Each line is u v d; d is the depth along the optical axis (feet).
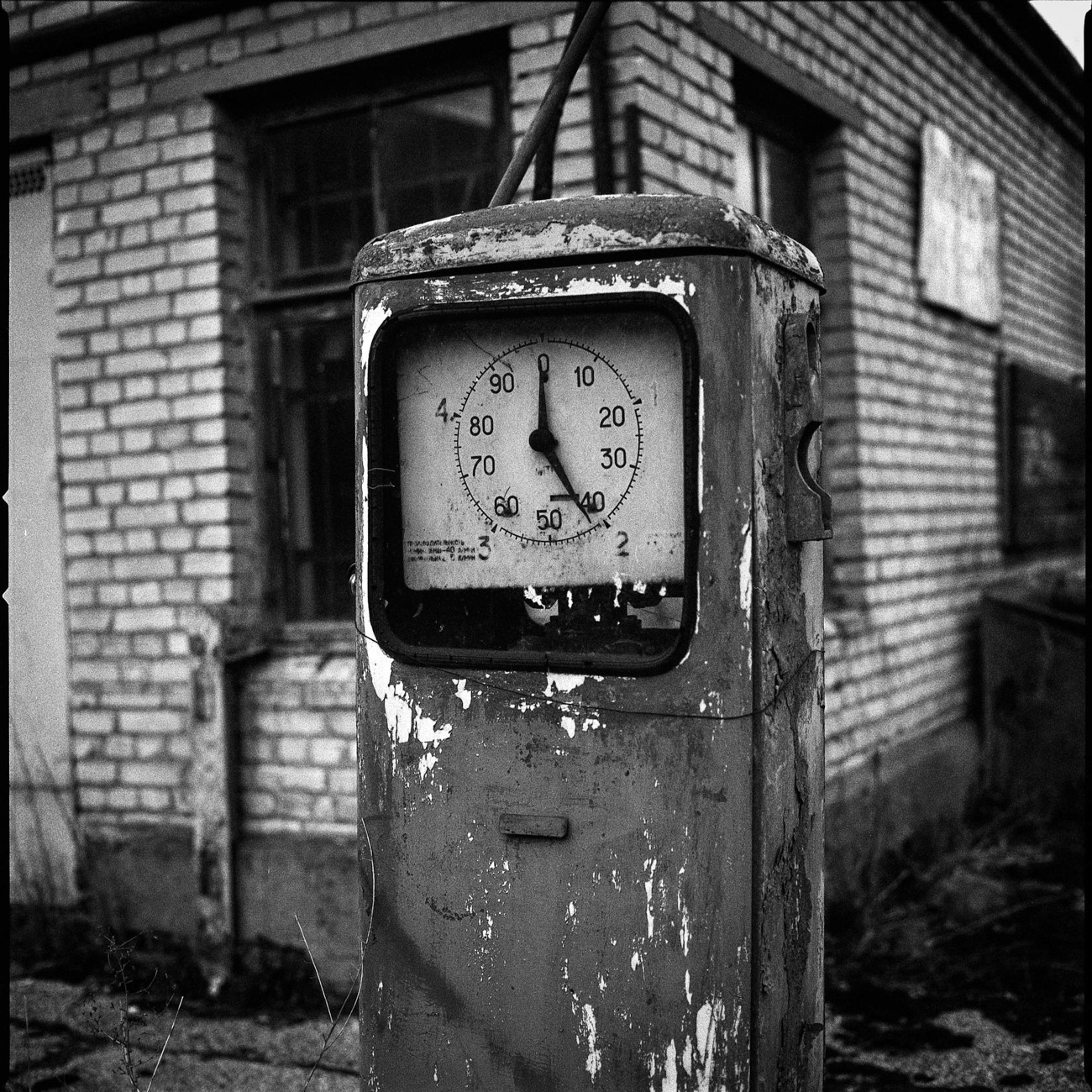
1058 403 26.81
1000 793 20.31
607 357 6.93
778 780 7.01
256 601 14.30
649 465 6.87
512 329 7.13
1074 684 19.77
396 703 7.37
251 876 13.50
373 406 7.41
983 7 20.95
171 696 14.40
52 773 15.11
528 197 12.35
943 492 20.15
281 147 14.32
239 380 14.26
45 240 15.12
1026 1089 10.35
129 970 13.08
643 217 6.67
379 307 7.34
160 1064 11.16
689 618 6.68
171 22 14.16
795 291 7.40
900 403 18.28
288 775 13.65
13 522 15.31
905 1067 10.85
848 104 16.67
